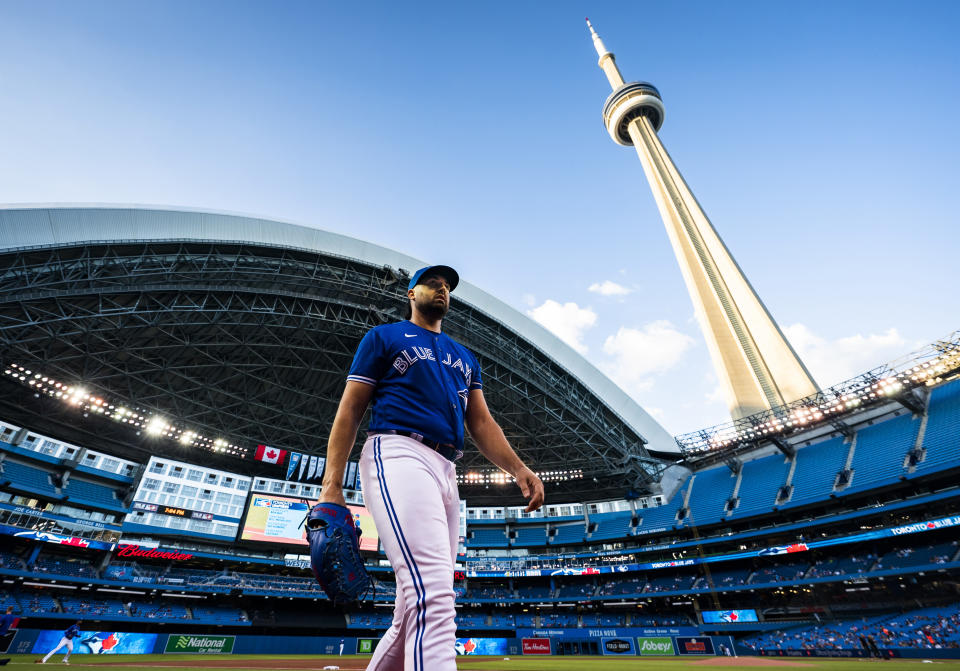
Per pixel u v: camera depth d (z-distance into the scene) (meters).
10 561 38.22
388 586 49.09
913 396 43.56
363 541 49.34
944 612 34.34
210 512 47.56
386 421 1.95
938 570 35.97
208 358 46.69
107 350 42.19
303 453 57.47
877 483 41.00
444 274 2.59
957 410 40.69
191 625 43.38
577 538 57.81
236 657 34.59
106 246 36.19
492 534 59.97
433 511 1.76
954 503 37.28
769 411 52.88
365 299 46.31
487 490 62.03
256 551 49.69
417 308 2.50
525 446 59.22
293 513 50.00
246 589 45.06
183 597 45.56
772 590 44.69
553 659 35.22
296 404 54.53
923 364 41.56
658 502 58.31
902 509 38.78
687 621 47.81
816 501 44.31
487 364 50.53
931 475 38.12
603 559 54.50
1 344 37.50
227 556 46.38
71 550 42.75
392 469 1.81
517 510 61.47
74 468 44.72
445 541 1.77
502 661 31.25
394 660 1.77
